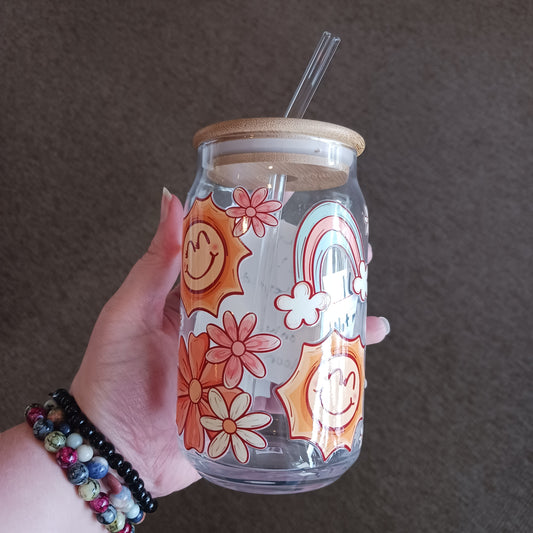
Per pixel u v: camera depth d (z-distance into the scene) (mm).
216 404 455
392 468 944
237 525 978
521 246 916
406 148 947
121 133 1030
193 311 471
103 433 617
